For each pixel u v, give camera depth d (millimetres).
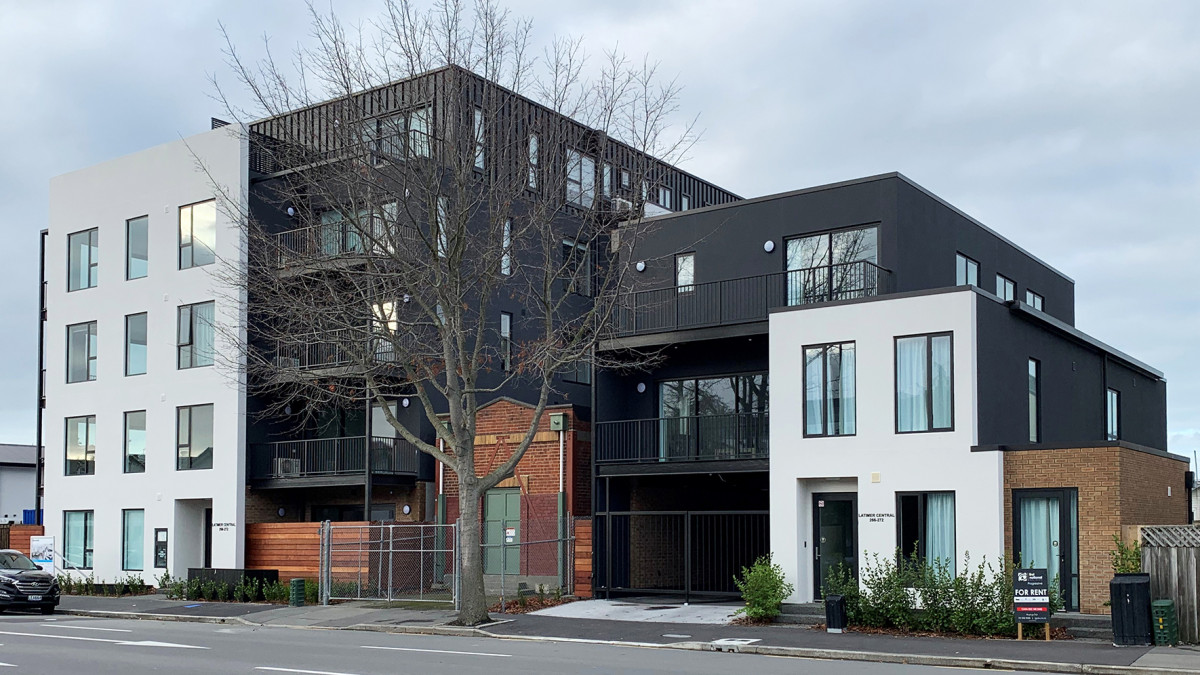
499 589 29625
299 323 27969
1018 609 19281
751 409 27609
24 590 28484
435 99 23375
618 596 27578
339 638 20969
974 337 22422
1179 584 18797
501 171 24594
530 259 32688
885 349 23266
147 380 35844
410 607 26266
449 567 31625
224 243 33938
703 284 26516
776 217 27297
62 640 20375
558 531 28797
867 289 25312
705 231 28344
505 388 32562
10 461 53875
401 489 33094
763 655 18297
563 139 25281
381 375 29688
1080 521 20781
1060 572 20969
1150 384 35906
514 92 24672
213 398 34094
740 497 29812
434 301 26938
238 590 29562
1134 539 20438
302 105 24438
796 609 22812
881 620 20891
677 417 26953
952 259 28281
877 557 22641
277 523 33094
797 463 24094
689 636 20391
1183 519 24406
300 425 34062
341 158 24375
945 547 22203
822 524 24109
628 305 27812
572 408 29516
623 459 27609
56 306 38688
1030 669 16516
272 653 17844
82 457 37594
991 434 22875
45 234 41750
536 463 29859
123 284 36844
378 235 25406
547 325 24156
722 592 25250
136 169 36875
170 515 34812
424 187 23219
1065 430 27328
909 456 22688
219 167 34406
